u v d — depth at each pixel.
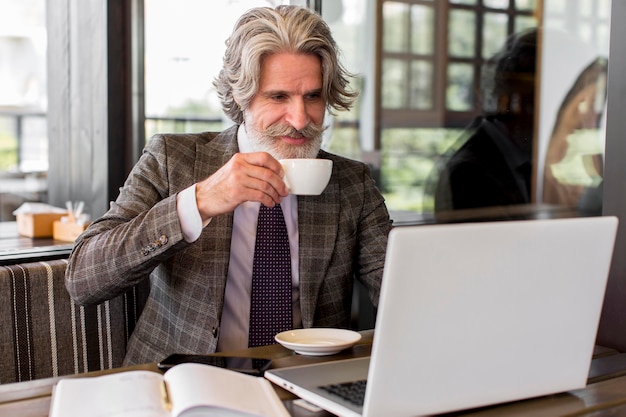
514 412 0.90
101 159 2.24
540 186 2.26
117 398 0.84
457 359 0.85
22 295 1.44
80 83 2.34
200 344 1.38
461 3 2.38
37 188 2.67
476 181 2.38
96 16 2.21
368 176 1.66
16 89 2.65
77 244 1.39
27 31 2.64
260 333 1.45
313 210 1.51
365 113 2.47
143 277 1.34
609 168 1.31
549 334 0.91
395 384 0.81
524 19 2.26
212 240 1.42
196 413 0.82
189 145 1.54
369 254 1.58
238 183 1.24
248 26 1.45
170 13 2.26
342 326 1.53
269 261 1.46
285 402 0.92
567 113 2.18
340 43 2.40
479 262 0.82
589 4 2.12
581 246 0.89
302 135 1.45
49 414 0.87
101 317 1.55
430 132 2.46
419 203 2.48
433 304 0.81
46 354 1.47
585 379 0.97
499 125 2.34
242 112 1.55
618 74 1.28
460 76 2.40
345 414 0.85
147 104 2.27
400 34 2.45
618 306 1.30
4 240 2.09
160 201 1.42
